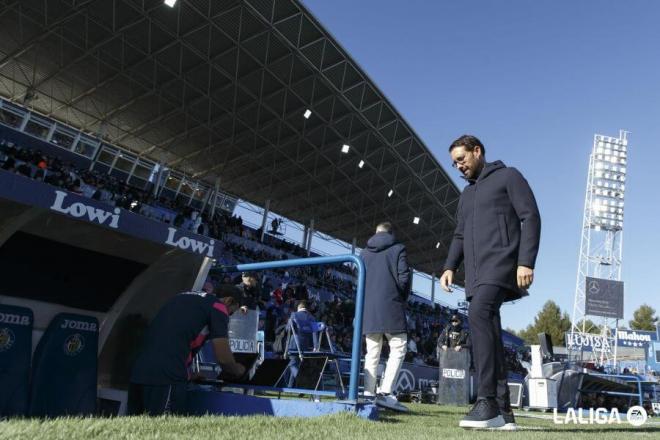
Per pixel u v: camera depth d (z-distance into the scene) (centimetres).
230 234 3250
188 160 3969
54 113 3438
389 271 523
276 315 1504
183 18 2530
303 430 244
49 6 2417
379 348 534
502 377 335
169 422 230
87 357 349
